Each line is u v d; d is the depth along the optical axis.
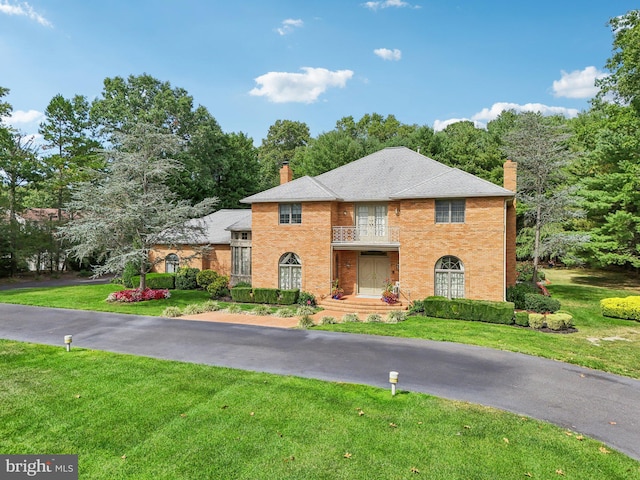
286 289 24.36
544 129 28.84
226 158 49.00
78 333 15.99
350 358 12.78
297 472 6.68
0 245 34.94
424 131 46.53
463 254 20.64
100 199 23.16
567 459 7.16
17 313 19.98
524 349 13.86
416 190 21.62
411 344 14.46
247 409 8.98
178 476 6.56
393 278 23.80
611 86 25.50
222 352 13.41
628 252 29.45
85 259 39.81
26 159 37.50
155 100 41.47
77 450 7.33
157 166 24.33
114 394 9.77
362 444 7.56
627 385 10.78
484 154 42.69
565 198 27.30
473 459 7.11
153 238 23.77
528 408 9.23
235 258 28.61
